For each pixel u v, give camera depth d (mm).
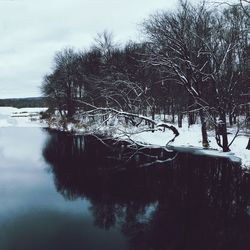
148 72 36844
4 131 47656
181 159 22953
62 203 15203
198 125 36375
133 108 34812
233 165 20562
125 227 12617
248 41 27906
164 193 16297
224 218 13188
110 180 18781
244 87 27219
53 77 59719
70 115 54812
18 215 13852
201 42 25547
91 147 30078
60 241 11594
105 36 45438
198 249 10883
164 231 12211
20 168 21859
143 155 25172
